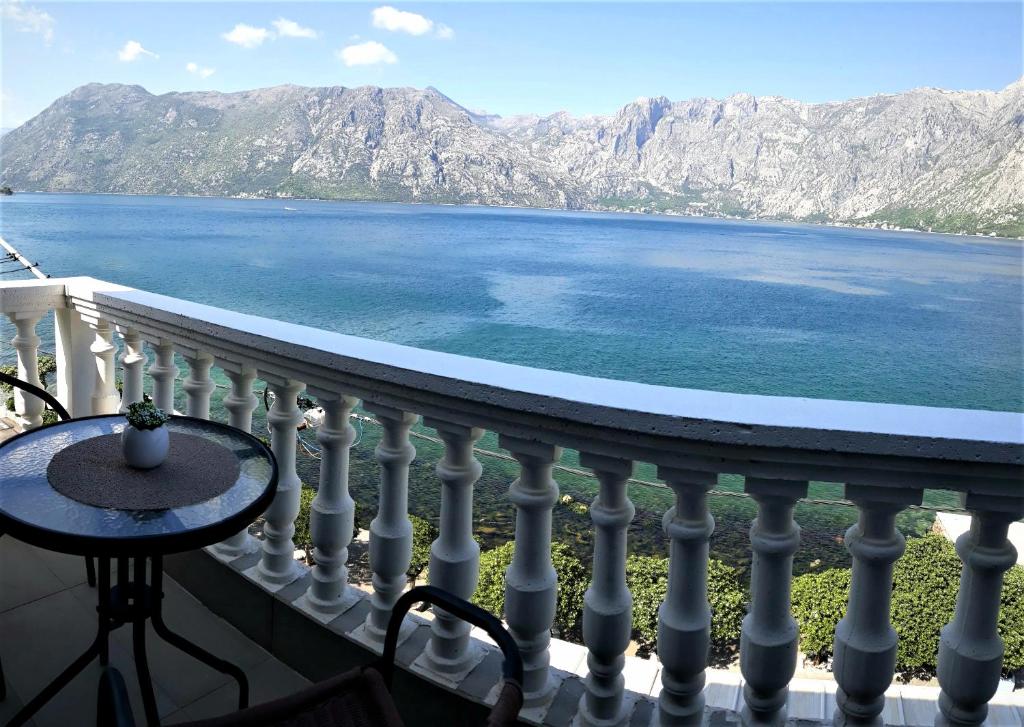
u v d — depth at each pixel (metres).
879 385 44.00
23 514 1.50
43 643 2.35
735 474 1.41
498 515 10.98
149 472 1.77
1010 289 89.44
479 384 1.61
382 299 63.00
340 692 1.42
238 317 2.43
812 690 1.86
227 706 2.11
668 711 1.63
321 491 2.16
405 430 1.94
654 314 62.00
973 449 1.23
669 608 1.56
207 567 2.57
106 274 68.50
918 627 3.96
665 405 1.44
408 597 1.41
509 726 1.05
